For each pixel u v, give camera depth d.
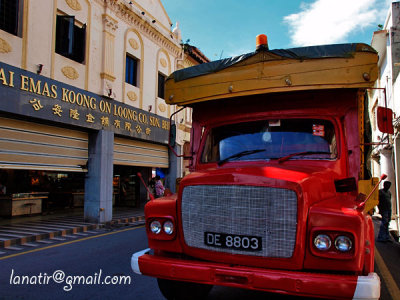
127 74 13.01
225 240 2.80
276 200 2.65
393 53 11.62
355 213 2.54
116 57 11.98
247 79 3.87
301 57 3.61
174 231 3.10
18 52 8.38
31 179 13.83
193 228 2.97
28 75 8.55
